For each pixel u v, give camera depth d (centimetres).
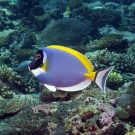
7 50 1399
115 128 396
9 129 453
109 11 1880
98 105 433
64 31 1496
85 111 414
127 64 1002
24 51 1279
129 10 2278
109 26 1745
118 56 1032
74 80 207
